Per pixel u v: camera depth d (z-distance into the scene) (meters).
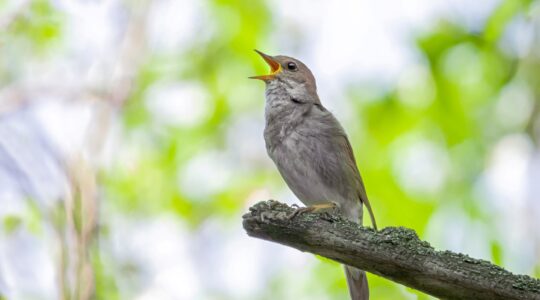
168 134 14.02
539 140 11.92
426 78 13.34
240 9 14.30
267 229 6.48
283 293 12.16
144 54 12.72
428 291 6.01
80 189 9.62
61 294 8.88
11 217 10.09
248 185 13.77
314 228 6.32
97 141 11.16
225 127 14.28
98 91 11.98
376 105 13.44
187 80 14.30
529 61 12.45
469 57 13.01
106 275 10.14
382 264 6.07
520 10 12.38
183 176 13.82
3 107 11.55
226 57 14.42
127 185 13.21
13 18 12.90
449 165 12.82
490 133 12.77
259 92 14.58
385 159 13.19
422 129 13.28
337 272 12.19
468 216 12.34
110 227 10.73
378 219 12.79
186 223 13.36
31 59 12.71
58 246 9.12
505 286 5.73
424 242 6.05
